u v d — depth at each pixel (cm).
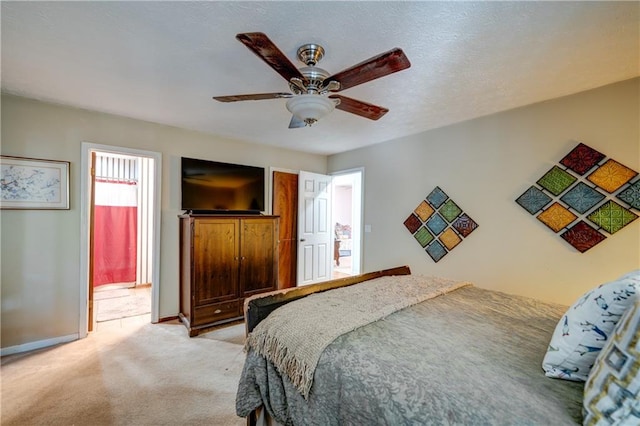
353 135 366
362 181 427
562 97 244
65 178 271
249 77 214
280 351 131
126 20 151
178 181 339
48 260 265
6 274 249
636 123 211
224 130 347
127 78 217
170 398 191
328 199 488
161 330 304
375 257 405
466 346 117
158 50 180
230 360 242
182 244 328
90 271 296
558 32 159
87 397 190
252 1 137
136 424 167
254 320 153
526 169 265
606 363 78
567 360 96
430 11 144
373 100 254
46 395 192
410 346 116
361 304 162
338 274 621
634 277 94
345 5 140
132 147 307
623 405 70
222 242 312
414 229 356
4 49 178
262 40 123
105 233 455
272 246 353
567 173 242
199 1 138
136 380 211
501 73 205
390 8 142
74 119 276
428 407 87
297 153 456
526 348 117
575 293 238
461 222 311
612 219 221
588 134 232
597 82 219
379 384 99
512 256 273
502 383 93
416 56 184
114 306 379
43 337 263
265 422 147
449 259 321
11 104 248
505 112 279
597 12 143
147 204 486
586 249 232
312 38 166
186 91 239
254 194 400
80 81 221
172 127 334
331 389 110
